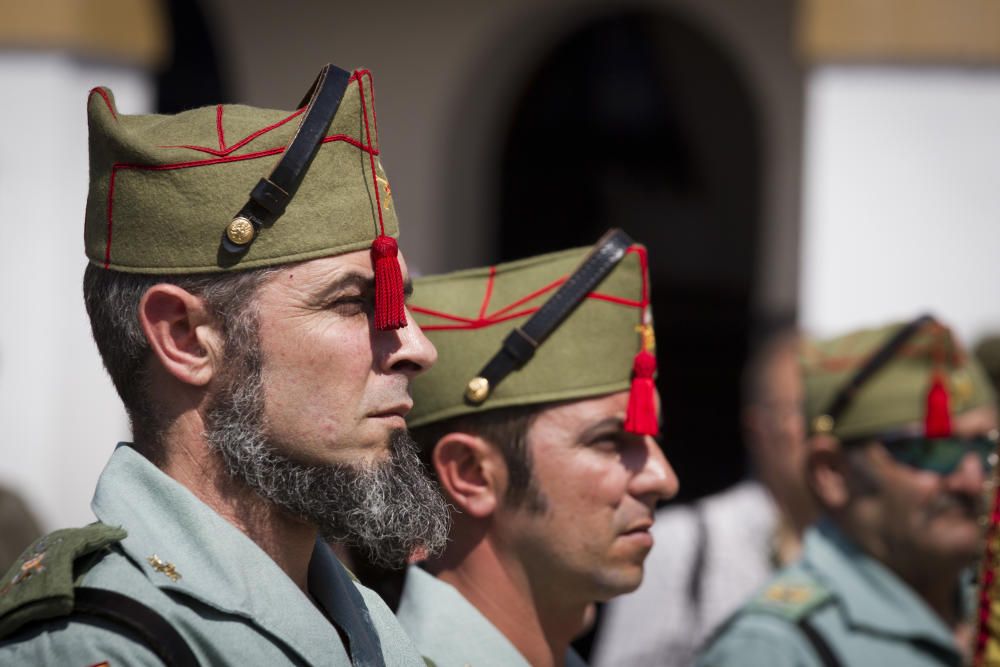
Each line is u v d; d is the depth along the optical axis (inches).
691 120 435.8
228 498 115.7
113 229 116.0
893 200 337.7
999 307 335.6
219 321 114.6
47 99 354.6
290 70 428.1
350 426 115.2
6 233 357.4
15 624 103.0
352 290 116.3
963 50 332.2
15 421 354.6
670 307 443.5
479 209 443.5
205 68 430.6
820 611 211.0
